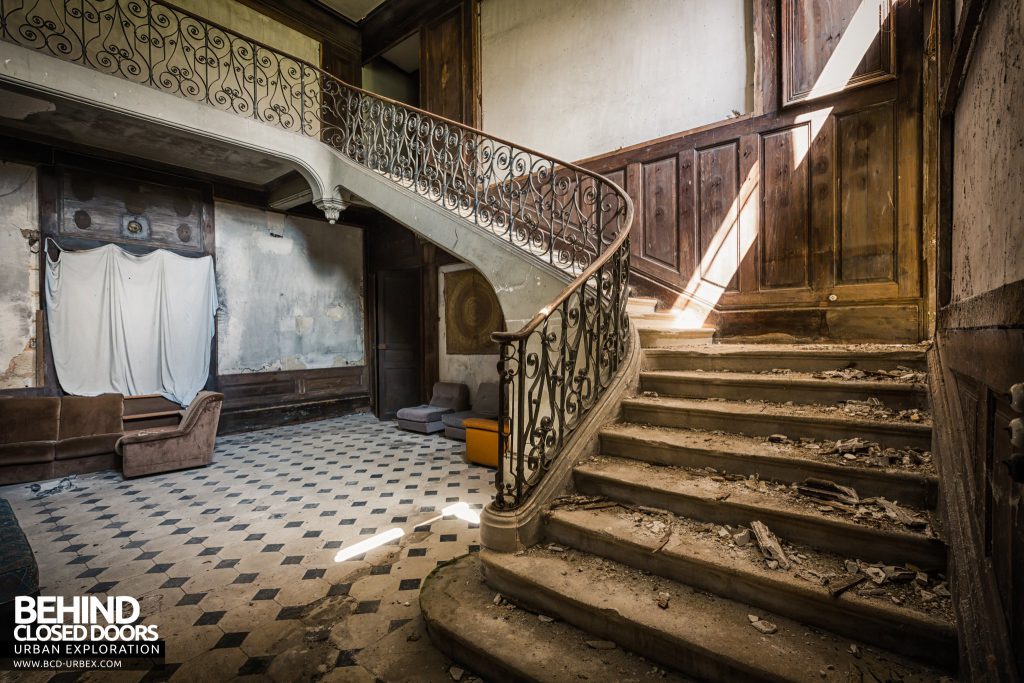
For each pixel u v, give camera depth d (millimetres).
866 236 3832
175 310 6414
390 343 8461
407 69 9039
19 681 2004
